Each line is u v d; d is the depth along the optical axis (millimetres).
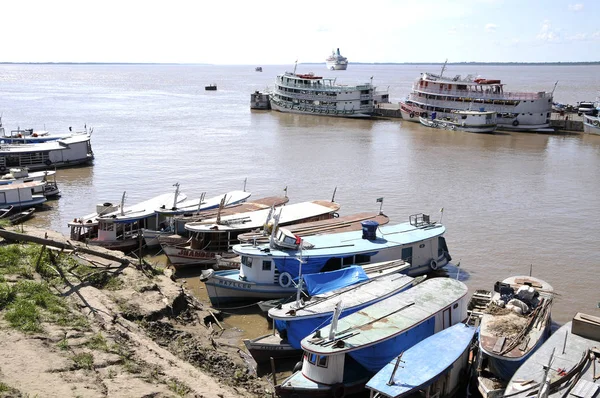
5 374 17547
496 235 47281
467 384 25391
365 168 73625
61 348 19969
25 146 72000
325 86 136750
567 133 108438
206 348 26078
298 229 39625
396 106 145750
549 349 24219
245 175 68375
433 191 61562
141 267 31953
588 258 42062
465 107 115750
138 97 192750
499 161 79438
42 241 28422
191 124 117750
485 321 27531
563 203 57406
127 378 18797
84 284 27359
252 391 23188
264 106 151125
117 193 59656
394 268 34344
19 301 22984
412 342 26172
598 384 21344
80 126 110000
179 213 44406
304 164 75750
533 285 32156
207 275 32938
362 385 24672
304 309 27719
